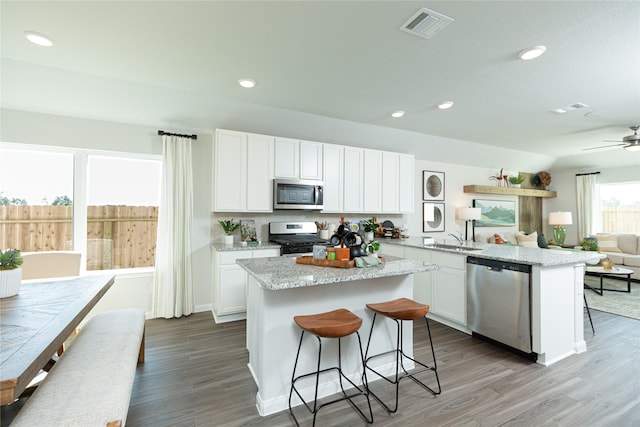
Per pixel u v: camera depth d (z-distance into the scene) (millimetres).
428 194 5801
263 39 2162
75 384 1356
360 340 2131
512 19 1917
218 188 3572
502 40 2152
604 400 2027
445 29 2027
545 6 1798
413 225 5641
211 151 3951
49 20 1954
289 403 1892
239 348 2795
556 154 6473
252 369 2340
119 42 2213
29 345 1248
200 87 2998
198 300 3867
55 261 2902
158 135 3666
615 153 6145
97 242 3506
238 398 2047
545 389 2154
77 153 3361
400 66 2551
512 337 2678
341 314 1979
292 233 4316
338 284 2170
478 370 2420
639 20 1918
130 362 1620
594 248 5520
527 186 7297
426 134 4824
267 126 3900
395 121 4121
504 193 6492
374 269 2078
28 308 1688
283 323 1974
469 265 3100
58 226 3314
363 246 2338
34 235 3229
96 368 1499
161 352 2705
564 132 4688
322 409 1948
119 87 2947
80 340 1835
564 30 2029
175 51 2336
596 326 3369
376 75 2721
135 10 1848
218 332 3166
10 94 2867
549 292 2553
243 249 3518
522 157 6477
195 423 1802
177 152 3646
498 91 3080
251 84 2896
